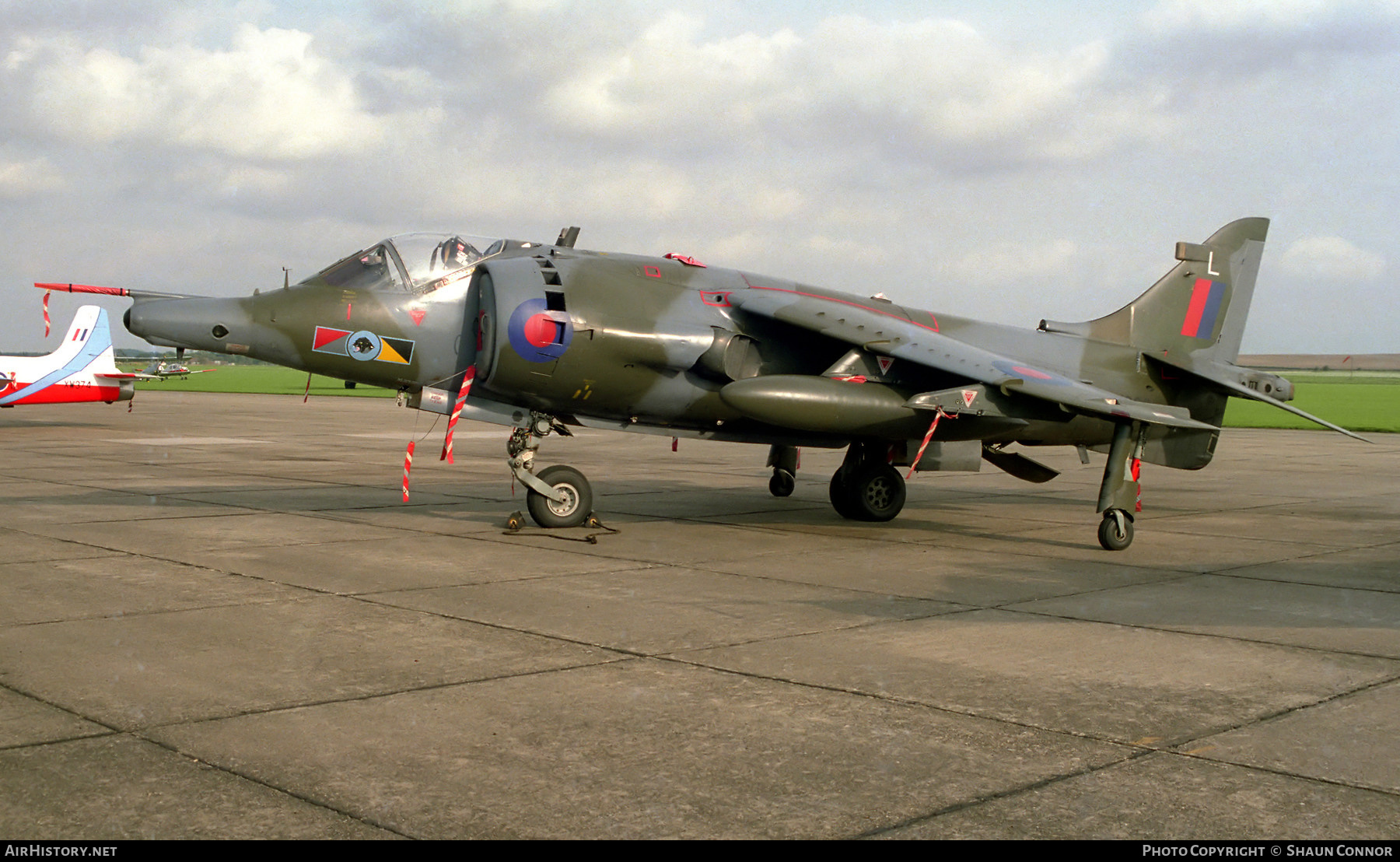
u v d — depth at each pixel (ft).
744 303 38.27
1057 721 16.61
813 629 22.75
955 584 28.60
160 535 34.50
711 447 88.38
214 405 155.22
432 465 64.23
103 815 12.43
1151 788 13.85
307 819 12.44
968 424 38.01
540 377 35.96
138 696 17.12
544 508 36.91
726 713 16.76
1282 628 23.52
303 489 49.93
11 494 45.98
